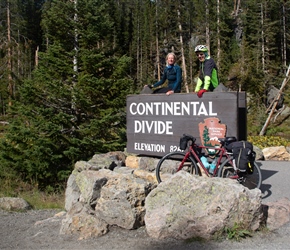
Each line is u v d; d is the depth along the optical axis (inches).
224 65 1502.2
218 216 194.9
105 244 199.2
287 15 1947.6
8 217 285.9
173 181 210.7
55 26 533.0
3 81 952.9
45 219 278.1
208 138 275.4
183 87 1514.5
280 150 473.1
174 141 297.7
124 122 526.9
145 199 217.6
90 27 520.7
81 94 481.1
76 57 527.2
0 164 501.0
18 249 204.1
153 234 201.9
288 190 291.9
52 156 473.4
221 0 1622.8
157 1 2119.8
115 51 553.6
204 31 1589.6
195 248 184.5
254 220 201.2
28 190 481.1
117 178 238.5
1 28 1245.1
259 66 1545.3
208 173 261.4
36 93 498.6
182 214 198.1
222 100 269.4
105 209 220.4
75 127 516.1
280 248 181.9
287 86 1560.0
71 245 201.3
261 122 1216.8
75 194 301.9
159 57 1984.5
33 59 1761.8
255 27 1728.6
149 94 313.6
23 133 466.0
